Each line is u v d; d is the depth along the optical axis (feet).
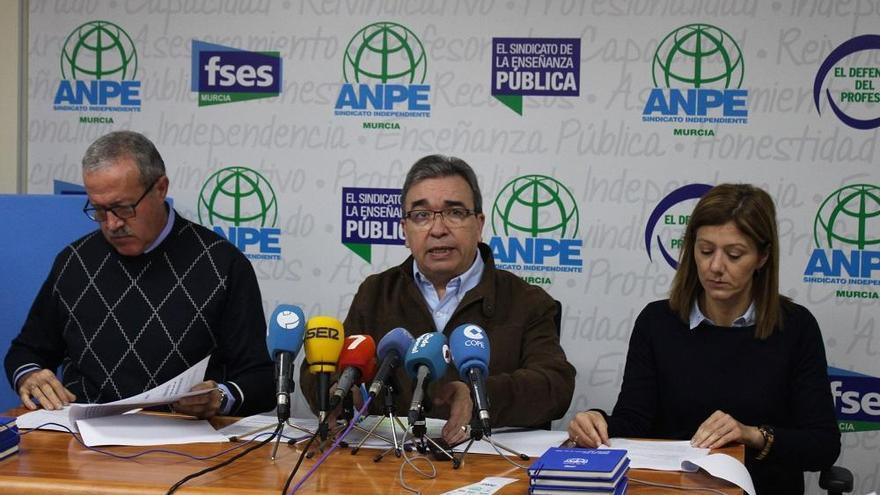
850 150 10.02
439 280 8.66
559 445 6.91
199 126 11.05
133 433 6.90
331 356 6.45
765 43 10.09
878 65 9.93
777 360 7.95
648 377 8.26
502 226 10.59
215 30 10.96
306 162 10.89
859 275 10.06
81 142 11.25
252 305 8.91
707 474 6.11
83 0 11.16
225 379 8.82
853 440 10.16
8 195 10.09
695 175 10.25
